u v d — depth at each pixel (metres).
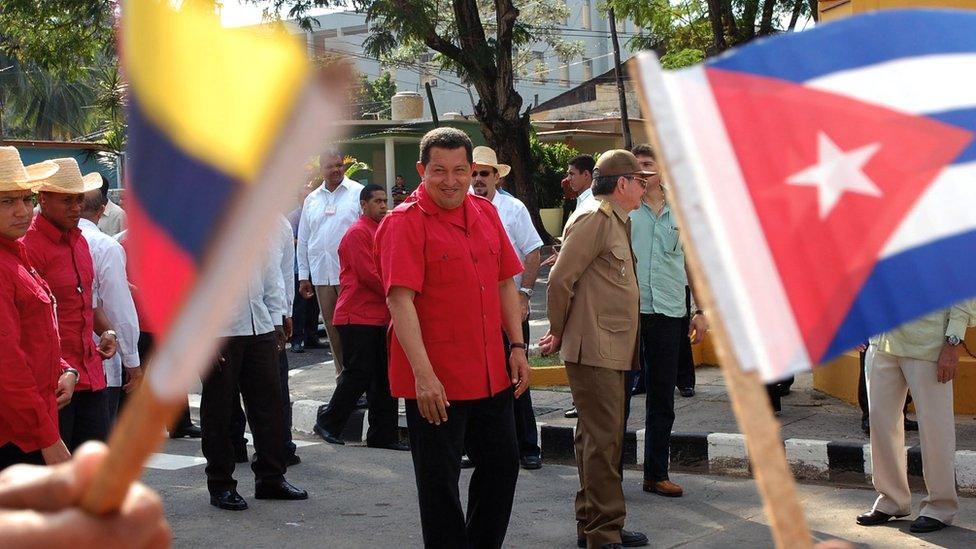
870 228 1.39
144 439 0.66
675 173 1.03
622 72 47.06
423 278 4.61
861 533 5.82
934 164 1.43
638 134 40.31
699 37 29.39
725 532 5.94
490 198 8.10
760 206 1.36
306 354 13.23
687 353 9.34
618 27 57.56
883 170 1.42
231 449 6.64
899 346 5.70
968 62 1.48
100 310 6.05
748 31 26.17
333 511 6.57
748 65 1.42
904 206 1.41
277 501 6.81
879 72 1.45
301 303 13.40
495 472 4.81
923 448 5.75
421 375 4.49
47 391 4.57
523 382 4.86
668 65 28.98
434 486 4.62
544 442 7.95
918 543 5.60
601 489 5.54
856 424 8.08
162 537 0.92
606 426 5.55
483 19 36.19
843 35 1.47
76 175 5.43
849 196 1.40
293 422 9.25
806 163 1.39
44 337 4.54
